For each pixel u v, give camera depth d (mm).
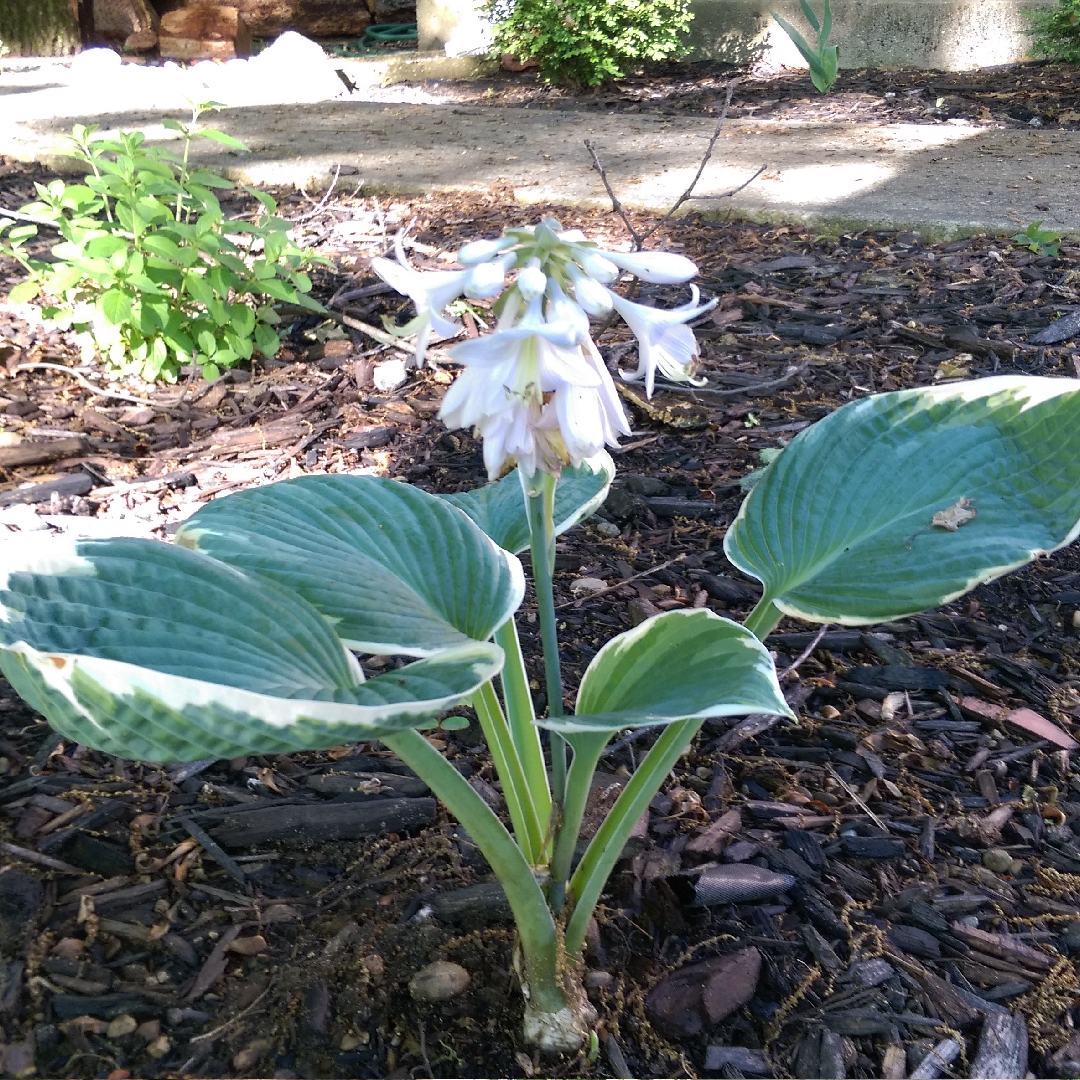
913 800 1045
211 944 888
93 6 6027
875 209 2584
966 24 4641
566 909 813
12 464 1588
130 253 1765
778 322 2057
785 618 1315
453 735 1122
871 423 861
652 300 2160
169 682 557
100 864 954
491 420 632
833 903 935
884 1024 839
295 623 684
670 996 850
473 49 5375
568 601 1327
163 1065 798
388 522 835
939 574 764
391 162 3219
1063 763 1085
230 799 1033
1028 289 2137
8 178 3086
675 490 1557
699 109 4168
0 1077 783
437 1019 840
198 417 1771
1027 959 888
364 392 1843
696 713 647
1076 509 771
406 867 961
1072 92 4031
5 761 1071
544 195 2816
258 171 3080
